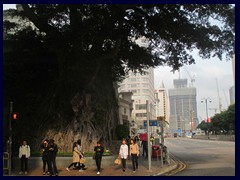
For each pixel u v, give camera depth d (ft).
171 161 78.43
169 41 87.81
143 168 64.39
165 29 80.84
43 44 90.43
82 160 62.49
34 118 81.56
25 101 87.97
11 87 90.02
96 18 73.05
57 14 81.10
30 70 92.02
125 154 60.39
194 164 71.92
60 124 77.51
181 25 78.02
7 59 92.43
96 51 81.46
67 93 79.66
